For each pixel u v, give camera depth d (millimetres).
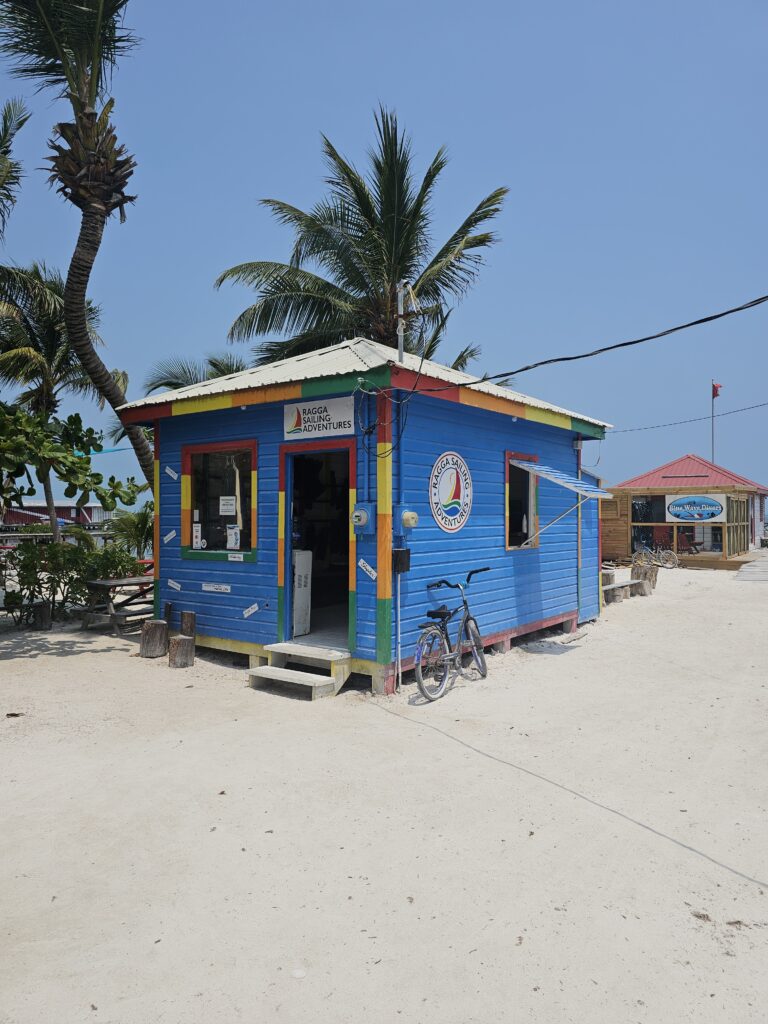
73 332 12953
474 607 8773
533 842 4129
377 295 18578
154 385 21062
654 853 4008
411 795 4777
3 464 8922
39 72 12477
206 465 9203
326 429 7785
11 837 4152
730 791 4910
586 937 3213
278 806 4586
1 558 12805
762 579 19609
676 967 3004
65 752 5547
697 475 25469
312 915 3389
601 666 8867
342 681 7434
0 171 15484
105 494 9922
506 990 2857
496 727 6301
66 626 11508
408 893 3582
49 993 2834
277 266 18594
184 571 9352
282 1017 2705
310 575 8602
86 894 3564
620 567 23609
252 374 9281
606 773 5223
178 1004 2777
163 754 5512
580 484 9438
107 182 12352
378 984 2895
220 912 3410
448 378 7855
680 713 6793
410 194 18000
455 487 8422
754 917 3389
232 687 7652
